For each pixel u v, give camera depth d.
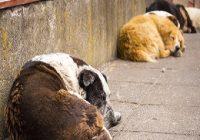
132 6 10.03
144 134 5.57
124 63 8.73
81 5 7.23
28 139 4.35
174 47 9.38
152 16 9.48
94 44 7.89
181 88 7.29
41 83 4.65
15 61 5.40
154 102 6.64
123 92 7.04
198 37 11.82
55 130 4.17
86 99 5.11
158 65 8.70
